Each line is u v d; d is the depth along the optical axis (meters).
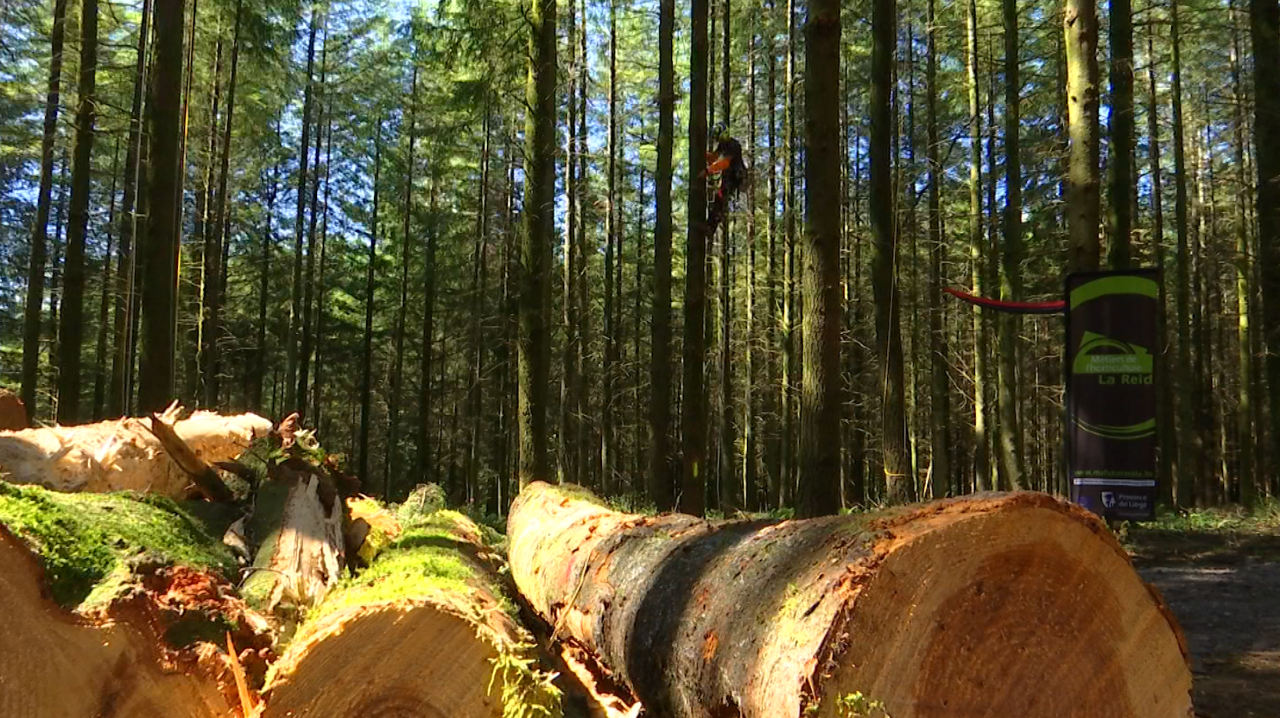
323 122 26.06
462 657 2.46
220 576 3.42
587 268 21.75
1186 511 14.91
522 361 9.17
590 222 23.72
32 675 2.31
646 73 22.20
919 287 22.27
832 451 6.10
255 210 26.75
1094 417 6.36
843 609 2.10
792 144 17.20
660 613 3.17
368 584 3.15
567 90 16.48
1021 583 2.18
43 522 2.65
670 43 10.38
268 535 4.66
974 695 2.12
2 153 18.88
